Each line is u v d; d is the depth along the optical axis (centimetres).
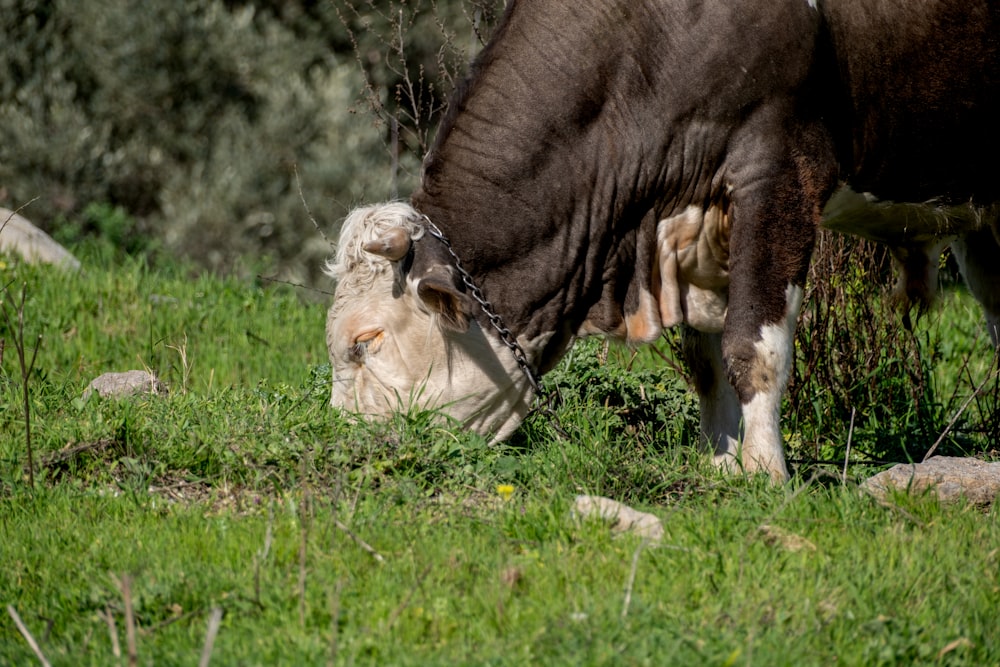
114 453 1950
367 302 2016
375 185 6288
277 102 6500
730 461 2098
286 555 1584
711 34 1955
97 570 1569
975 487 1880
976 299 2450
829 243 2519
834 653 1353
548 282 2034
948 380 2961
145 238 6016
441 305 1925
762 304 1970
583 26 1988
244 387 2364
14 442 1959
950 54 2066
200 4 6750
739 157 1972
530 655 1326
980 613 1454
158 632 1416
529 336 2059
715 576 1521
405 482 1825
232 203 6350
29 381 2456
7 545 1655
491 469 1927
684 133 1983
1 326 3175
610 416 2311
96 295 3484
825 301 2598
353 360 2031
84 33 6644
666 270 2073
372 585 1496
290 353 3272
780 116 1962
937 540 1650
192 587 1496
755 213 1966
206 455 1931
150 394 2186
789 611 1426
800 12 1961
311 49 6719
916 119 2086
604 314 2094
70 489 1828
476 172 2003
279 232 6391
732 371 1978
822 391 2556
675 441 2245
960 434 2509
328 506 1756
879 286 2673
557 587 1482
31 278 3544
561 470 1930
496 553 1586
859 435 2495
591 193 2011
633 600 1412
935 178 2142
